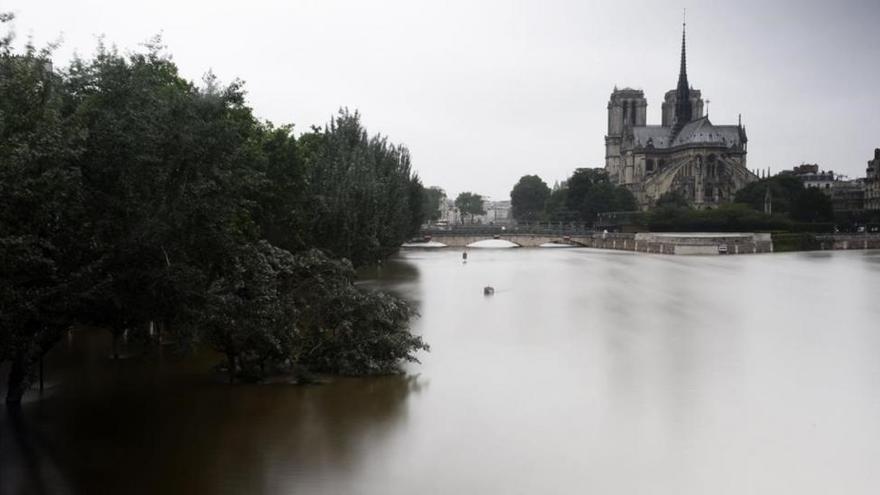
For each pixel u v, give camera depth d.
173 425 35.59
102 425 35.53
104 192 35.16
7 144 29.41
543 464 30.50
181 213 35.03
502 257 181.50
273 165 67.62
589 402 39.69
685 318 71.25
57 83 36.41
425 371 47.00
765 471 29.77
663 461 30.84
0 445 32.62
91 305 36.44
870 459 31.09
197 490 27.81
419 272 128.88
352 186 82.38
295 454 31.70
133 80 36.81
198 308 38.12
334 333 46.97
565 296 90.56
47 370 46.91
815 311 77.00
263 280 43.53
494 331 62.84
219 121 37.53
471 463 30.69
